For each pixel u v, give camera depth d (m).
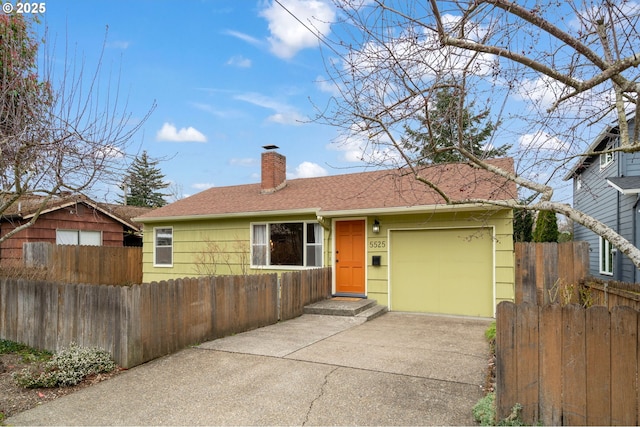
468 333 7.69
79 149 6.02
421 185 10.73
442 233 10.09
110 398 4.59
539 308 3.70
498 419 3.71
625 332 3.44
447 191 9.60
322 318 9.23
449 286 9.93
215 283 7.25
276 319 8.77
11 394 4.75
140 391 4.77
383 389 4.69
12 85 5.83
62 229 14.69
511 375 3.72
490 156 4.52
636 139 3.56
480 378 5.04
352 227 11.20
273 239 12.29
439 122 4.18
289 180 15.38
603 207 14.14
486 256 9.59
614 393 3.45
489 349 6.43
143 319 5.85
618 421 3.42
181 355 6.16
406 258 10.45
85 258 12.62
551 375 3.63
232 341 7.00
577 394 3.54
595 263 15.16
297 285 9.57
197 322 6.82
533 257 8.39
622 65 3.23
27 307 6.84
